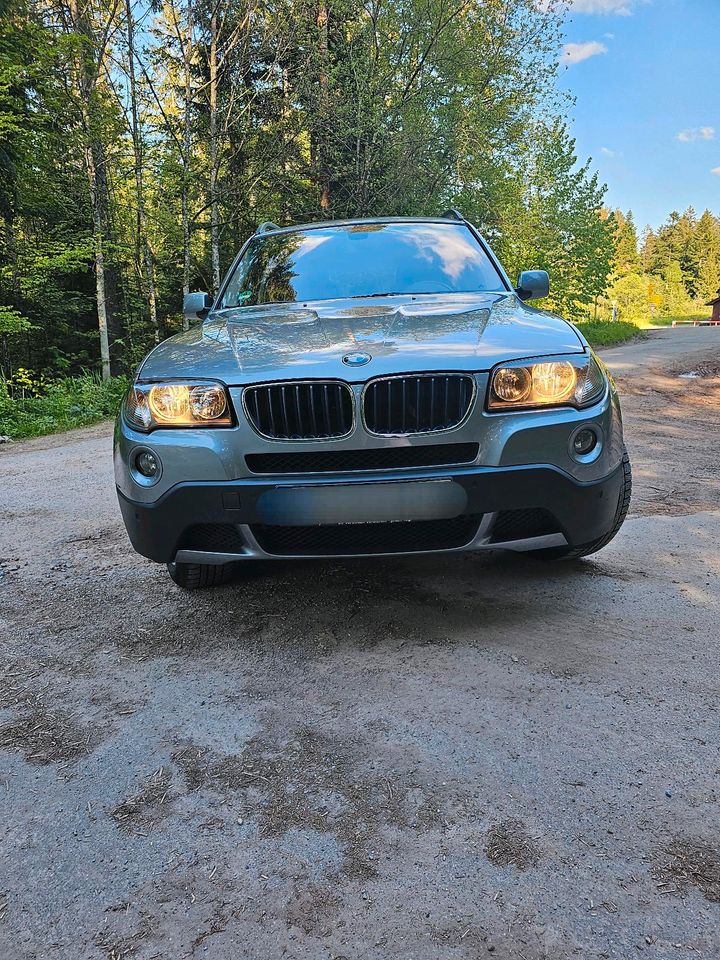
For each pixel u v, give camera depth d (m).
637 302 77.62
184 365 2.50
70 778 1.83
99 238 15.41
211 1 16.00
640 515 4.05
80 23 15.20
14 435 9.56
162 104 16.78
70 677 2.39
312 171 18.16
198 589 3.15
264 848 1.55
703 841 1.52
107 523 4.37
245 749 1.93
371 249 3.92
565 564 3.25
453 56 17.41
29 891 1.45
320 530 2.41
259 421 2.33
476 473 2.28
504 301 3.22
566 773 1.76
